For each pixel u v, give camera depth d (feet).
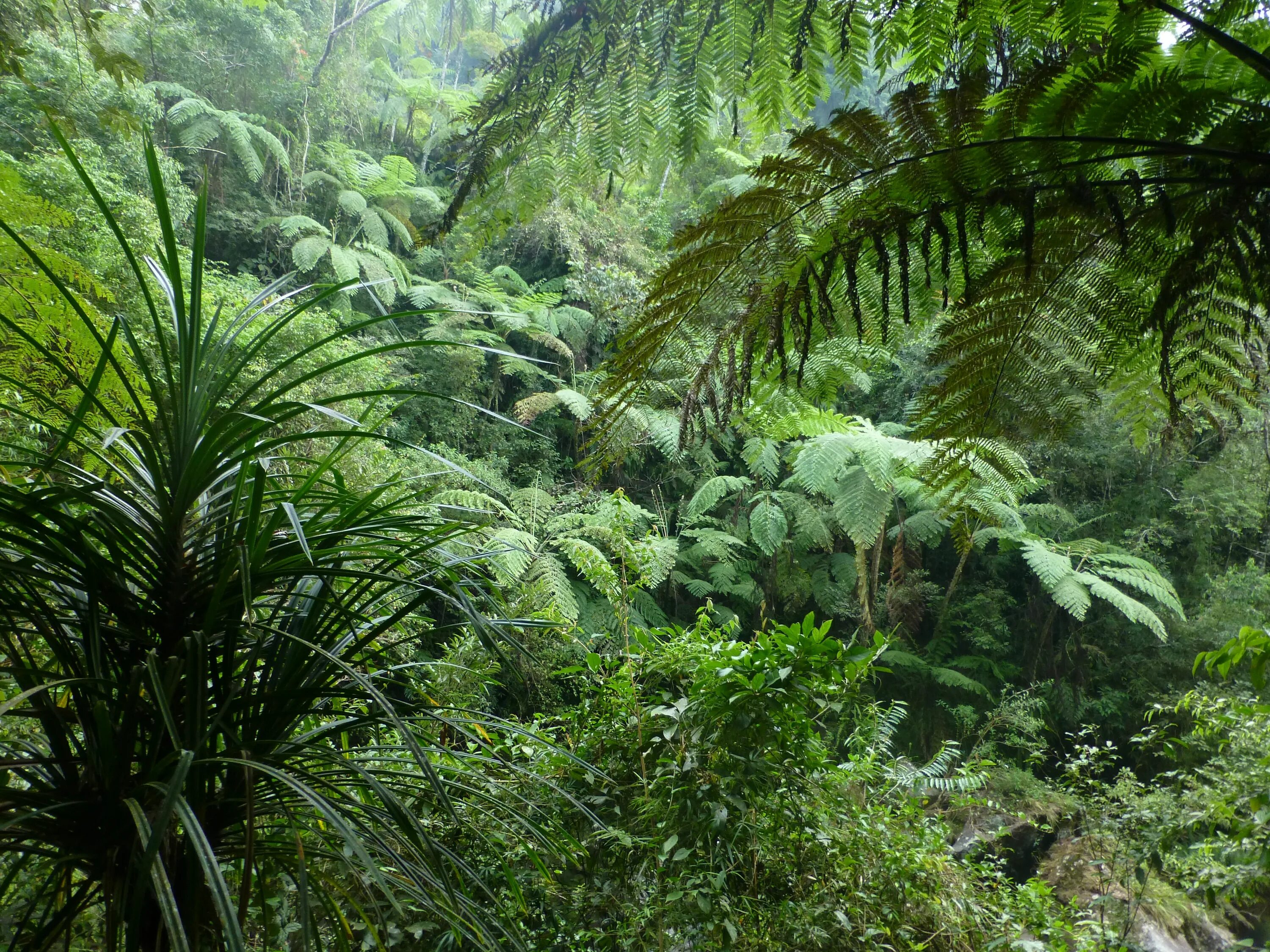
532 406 28.09
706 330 4.15
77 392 6.25
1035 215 3.51
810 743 6.48
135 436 3.10
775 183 3.79
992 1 3.97
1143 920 11.19
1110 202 3.13
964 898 6.52
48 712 3.05
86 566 3.08
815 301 4.25
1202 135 3.28
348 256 30.37
